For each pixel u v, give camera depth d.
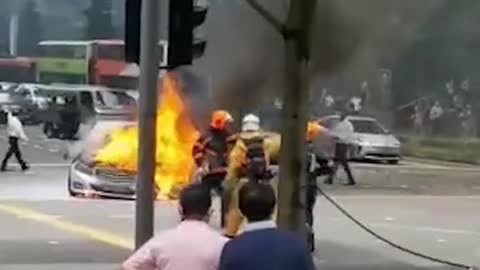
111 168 19.77
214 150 13.98
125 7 7.40
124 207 18.23
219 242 5.08
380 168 33.22
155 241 5.11
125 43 7.38
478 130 48.16
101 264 11.70
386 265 12.51
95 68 46.34
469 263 12.94
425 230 16.44
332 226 16.58
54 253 12.52
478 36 42.22
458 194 23.88
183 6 7.51
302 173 7.69
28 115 49.12
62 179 24.25
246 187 4.84
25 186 22.27
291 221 7.64
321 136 26.81
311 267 4.71
